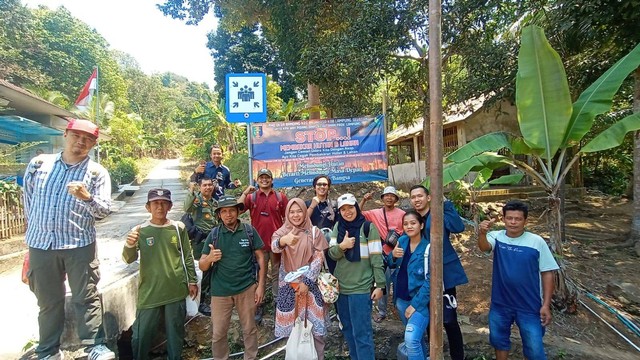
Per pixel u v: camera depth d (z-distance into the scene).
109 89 32.47
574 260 5.69
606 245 6.40
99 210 2.73
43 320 2.81
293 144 4.82
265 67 18.94
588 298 4.38
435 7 2.07
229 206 3.18
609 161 13.52
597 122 9.49
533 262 2.89
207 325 4.23
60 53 25.14
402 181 12.88
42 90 18.28
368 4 5.95
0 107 10.41
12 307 3.86
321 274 3.03
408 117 8.64
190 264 3.31
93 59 29.78
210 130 20.05
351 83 6.10
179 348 3.25
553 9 6.08
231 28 11.20
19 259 5.81
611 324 3.88
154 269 3.13
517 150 3.95
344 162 4.89
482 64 6.23
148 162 32.03
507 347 3.04
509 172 11.07
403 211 3.96
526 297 2.89
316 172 4.84
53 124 13.19
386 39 5.95
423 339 3.09
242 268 3.22
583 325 3.82
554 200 3.95
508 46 6.31
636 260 5.68
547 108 3.75
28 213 2.76
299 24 7.88
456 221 3.13
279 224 4.11
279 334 3.08
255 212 4.12
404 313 3.11
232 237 3.23
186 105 54.44
